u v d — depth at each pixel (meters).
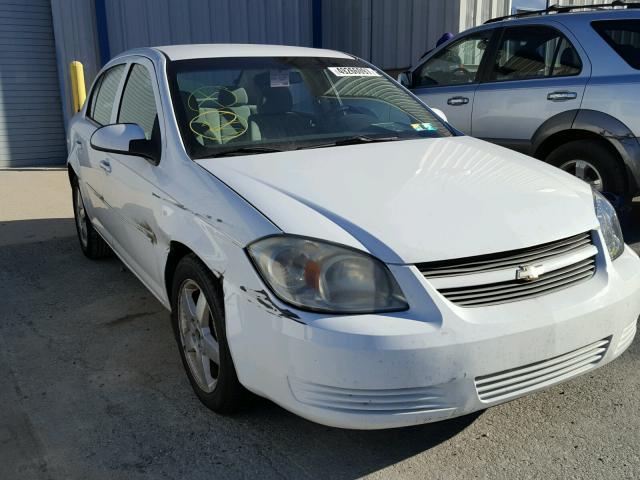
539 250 2.42
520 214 2.48
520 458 2.53
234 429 2.76
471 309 2.25
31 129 10.52
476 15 9.81
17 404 3.01
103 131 3.29
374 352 2.11
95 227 4.70
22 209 7.23
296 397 2.25
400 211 2.41
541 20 5.39
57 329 3.87
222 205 2.56
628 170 4.86
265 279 2.29
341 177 2.70
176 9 10.54
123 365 3.38
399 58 10.50
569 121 5.04
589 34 5.05
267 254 2.30
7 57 10.10
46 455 2.61
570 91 5.04
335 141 3.31
